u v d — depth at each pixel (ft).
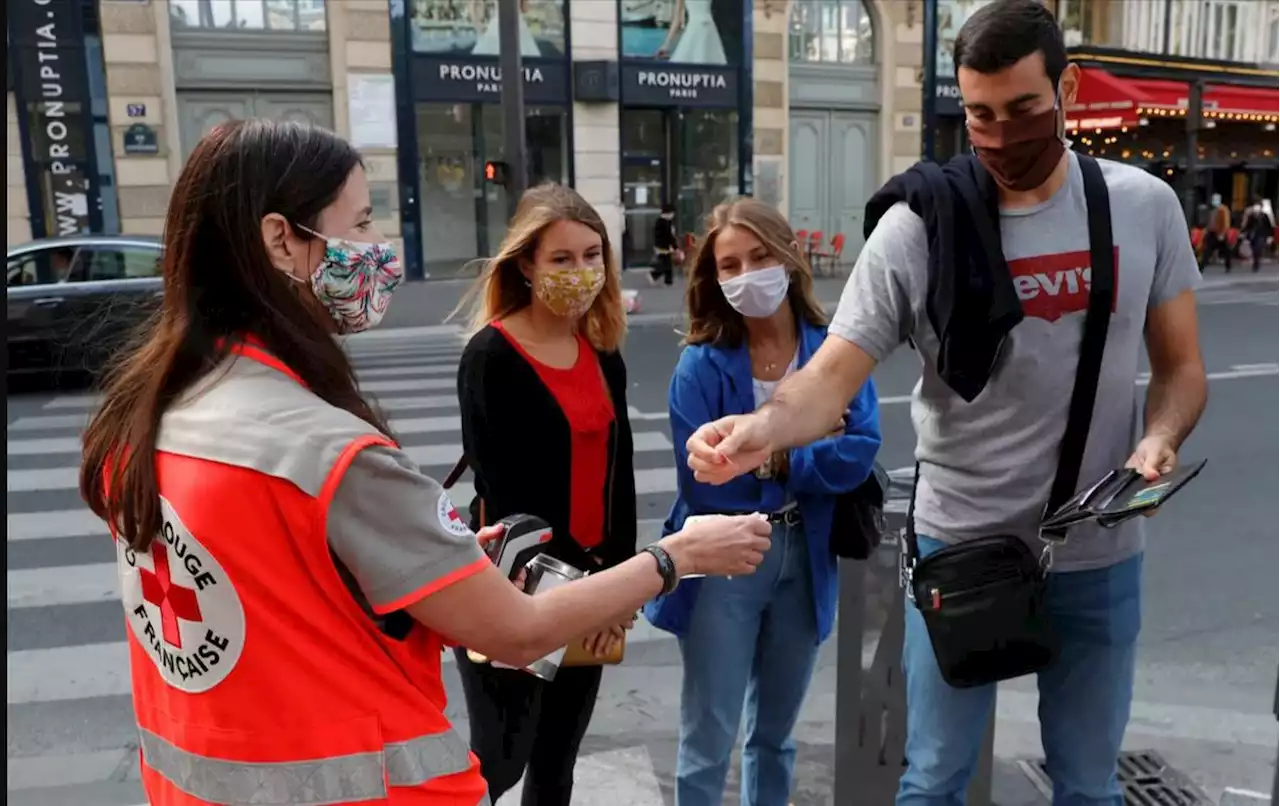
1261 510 18.80
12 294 30.78
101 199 49.85
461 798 4.41
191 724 4.17
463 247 58.65
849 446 7.84
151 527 4.06
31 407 29.37
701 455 5.70
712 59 62.08
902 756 8.70
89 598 15.70
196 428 4.01
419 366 35.17
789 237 8.20
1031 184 5.95
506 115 37.42
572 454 7.62
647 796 10.02
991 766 8.94
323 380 4.22
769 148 64.34
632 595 4.78
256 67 52.54
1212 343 36.45
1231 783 9.87
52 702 12.53
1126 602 6.56
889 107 67.72
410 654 4.36
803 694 8.65
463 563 4.16
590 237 7.61
